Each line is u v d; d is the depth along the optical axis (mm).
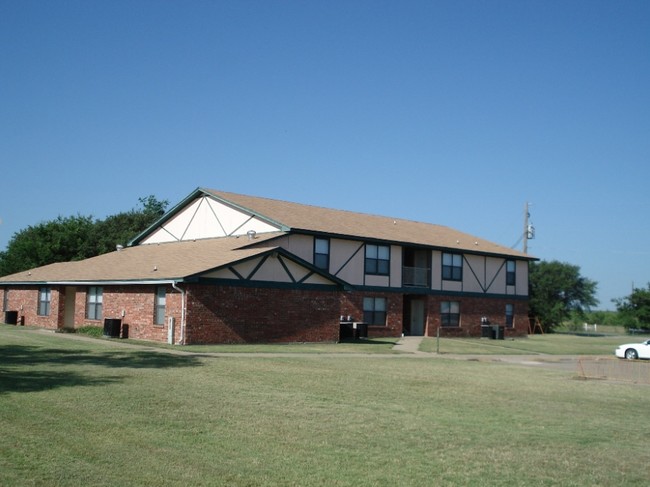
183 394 12922
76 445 8695
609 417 12766
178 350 22625
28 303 35844
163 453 8523
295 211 36969
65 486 7051
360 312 36094
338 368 19312
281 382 15430
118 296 28656
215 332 25438
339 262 35188
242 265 26375
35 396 12000
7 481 7094
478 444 9883
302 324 28359
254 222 34031
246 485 7395
